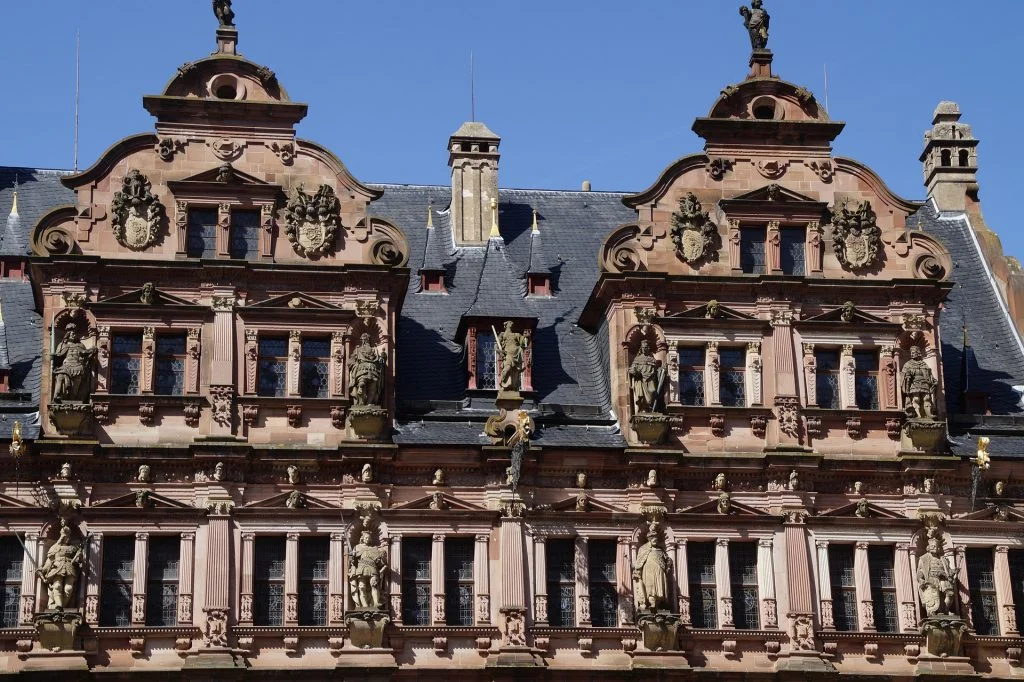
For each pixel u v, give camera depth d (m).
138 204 67.12
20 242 74.19
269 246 67.44
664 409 67.62
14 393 66.38
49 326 65.56
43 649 61.72
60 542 62.84
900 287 70.00
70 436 64.06
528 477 66.44
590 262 77.75
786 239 70.88
